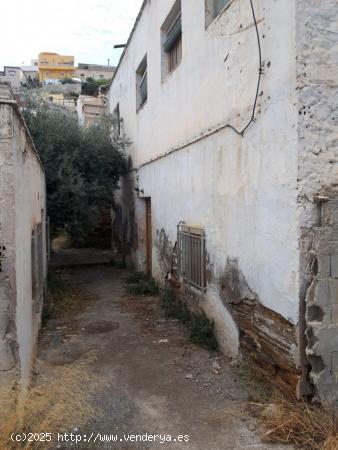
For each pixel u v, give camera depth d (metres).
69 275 10.36
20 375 3.13
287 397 3.44
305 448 2.89
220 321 4.83
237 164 4.19
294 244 3.17
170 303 6.79
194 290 5.67
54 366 4.46
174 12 6.64
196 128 5.48
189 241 5.86
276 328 3.54
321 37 3.15
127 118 11.23
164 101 7.23
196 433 3.17
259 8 3.64
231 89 4.29
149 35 8.27
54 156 9.41
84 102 16.66
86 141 10.00
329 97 3.19
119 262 11.90
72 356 4.81
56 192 9.34
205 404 3.61
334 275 3.19
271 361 3.68
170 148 6.87
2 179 2.98
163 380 4.12
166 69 7.39
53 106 10.80
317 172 3.17
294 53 3.11
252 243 3.89
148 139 8.66
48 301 7.14
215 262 4.91
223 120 4.53
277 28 3.34
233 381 4.02
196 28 5.40
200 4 5.21
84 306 7.25
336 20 3.20
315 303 3.16
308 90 3.12
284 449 2.91
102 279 9.81
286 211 3.27
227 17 4.36
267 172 3.56
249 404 3.55
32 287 4.52
